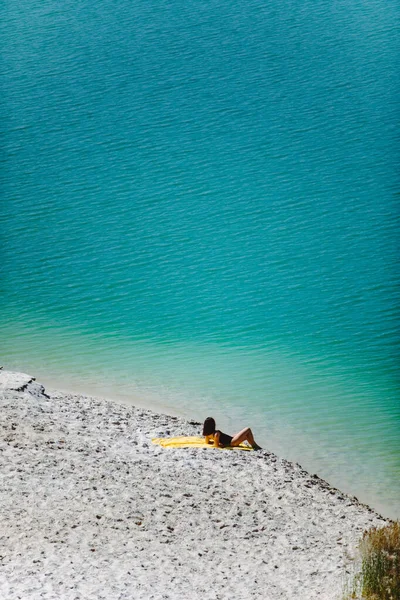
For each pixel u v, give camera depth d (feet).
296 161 229.04
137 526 75.25
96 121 265.54
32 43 336.08
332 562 72.69
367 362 132.67
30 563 63.82
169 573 65.98
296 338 141.59
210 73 299.38
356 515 87.10
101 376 126.31
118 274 172.24
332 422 112.06
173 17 360.07
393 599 62.23
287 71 295.69
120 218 199.41
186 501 83.20
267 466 97.25
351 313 150.51
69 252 183.01
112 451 94.27
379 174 217.56
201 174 224.94
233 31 339.16
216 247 183.52
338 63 298.97
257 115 262.47
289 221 195.52
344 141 240.12
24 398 106.52
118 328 147.43
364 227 190.08
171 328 147.23
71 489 80.59
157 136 250.57
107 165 233.35
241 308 155.74
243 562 71.15
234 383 124.47
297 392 120.98
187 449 98.78
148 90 286.05
